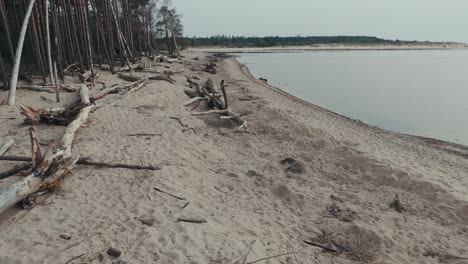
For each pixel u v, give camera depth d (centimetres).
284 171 1075
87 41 2438
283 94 2542
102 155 965
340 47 13138
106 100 1662
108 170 882
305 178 1029
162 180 850
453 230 816
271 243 684
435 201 934
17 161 913
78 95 1736
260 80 3312
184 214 717
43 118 1245
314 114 1892
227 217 748
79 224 657
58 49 1961
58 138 1104
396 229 798
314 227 786
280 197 913
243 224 734
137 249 599
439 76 4194
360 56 8256
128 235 632
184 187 848
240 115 1677
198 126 1424
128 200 749
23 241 600
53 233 626
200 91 2041
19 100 1562
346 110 2242
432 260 707
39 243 597
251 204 852
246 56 7725
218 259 598
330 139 1401
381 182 1045
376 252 720
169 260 582
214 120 1559
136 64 3166
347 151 1222
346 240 745
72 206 714
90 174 857
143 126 1294
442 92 3031
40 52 1881
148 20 5306
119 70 2658
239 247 638
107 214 692
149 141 1128
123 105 1596
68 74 2195
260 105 1897
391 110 2291
